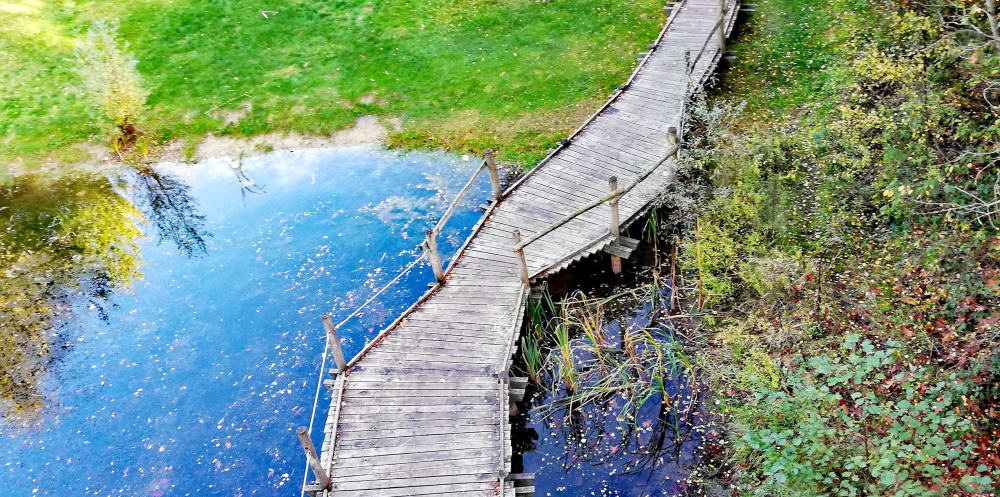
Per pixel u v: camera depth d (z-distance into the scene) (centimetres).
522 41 1950
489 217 1451
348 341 1353
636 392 1208
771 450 923
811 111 1633
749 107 1686
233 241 1589
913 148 1294
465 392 1141
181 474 1180
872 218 1373
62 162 1792
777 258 1287
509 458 1049
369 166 1727
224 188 1716
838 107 1498
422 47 1961
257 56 1980
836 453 930
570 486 1111
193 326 1416
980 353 981
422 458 1059
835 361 994
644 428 1167
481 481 1030
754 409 1062
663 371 1219
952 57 1269
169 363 1351
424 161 1716
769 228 1374
